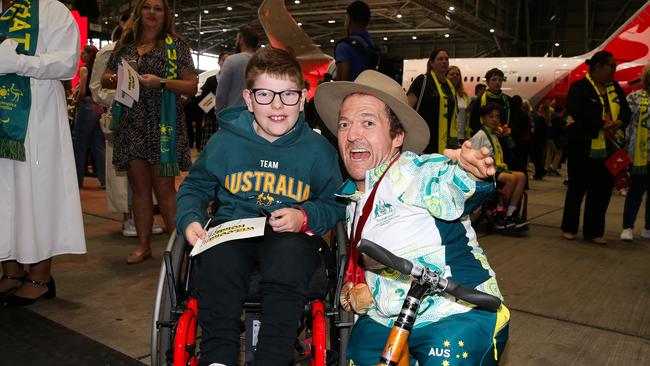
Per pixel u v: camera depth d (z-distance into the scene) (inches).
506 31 1224.2
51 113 127.2
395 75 176.4
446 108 211.6
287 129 78.3
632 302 154.8
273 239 74.2
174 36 162.7
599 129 220.8
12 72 118.5
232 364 64.2
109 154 203.3
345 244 78.0
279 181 78.4
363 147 71.8
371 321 68.9
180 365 61.6
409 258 63.1
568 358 116.7
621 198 397.4
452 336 59.7
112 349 112.6
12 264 135.9
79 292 144.9
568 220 238.2
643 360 117.0
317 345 64.4
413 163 65.0
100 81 174.4
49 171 127.0
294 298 67.9
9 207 124.6
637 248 226.2
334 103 80.4
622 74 639.1
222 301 67.0
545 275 180.2
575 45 1221.1
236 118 82.9
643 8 631.2
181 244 78.3
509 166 271.0
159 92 157.9
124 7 727.1
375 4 976.3
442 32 1202.6
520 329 131.9
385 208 65.6
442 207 59.7
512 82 817.5
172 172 160.2
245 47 206.5
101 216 244.2
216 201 84.1
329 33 1286.9
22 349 111.0
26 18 121.3
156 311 75.4
